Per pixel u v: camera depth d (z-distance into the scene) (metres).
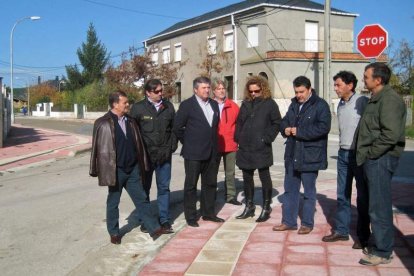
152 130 6.02
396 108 4.37
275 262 4.88
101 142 5.46
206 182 6.51
